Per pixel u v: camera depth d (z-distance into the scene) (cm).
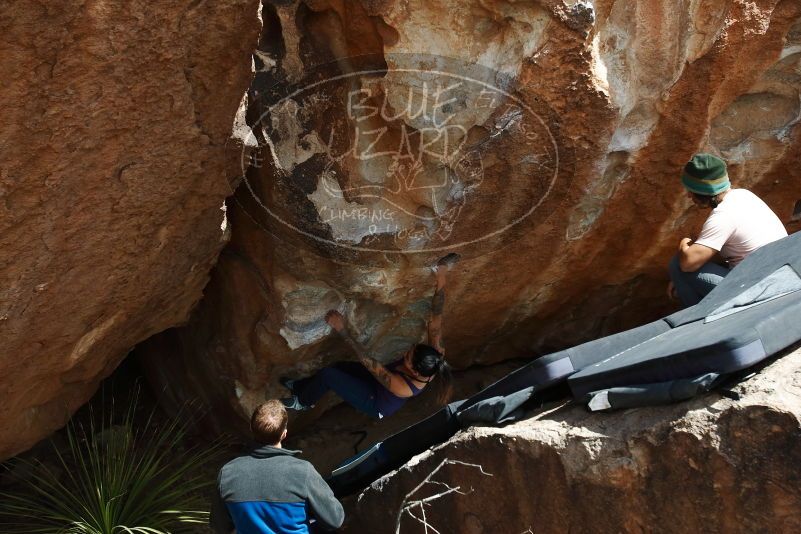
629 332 345
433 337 421
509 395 337
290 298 404
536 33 316
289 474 327
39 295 286
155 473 439
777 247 345
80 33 226
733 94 379
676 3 342
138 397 518
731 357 262
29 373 324
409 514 337
